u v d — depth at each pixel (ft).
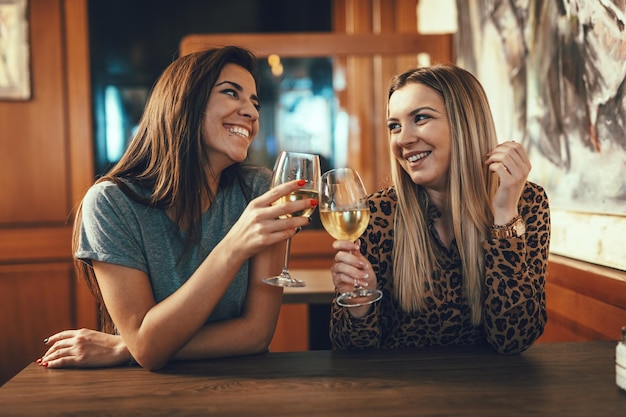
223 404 3.16
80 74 12.44
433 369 3.72
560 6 6.00
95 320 12.33
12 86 12.11
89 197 4.42
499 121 8.11
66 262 12.37
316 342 9.13
